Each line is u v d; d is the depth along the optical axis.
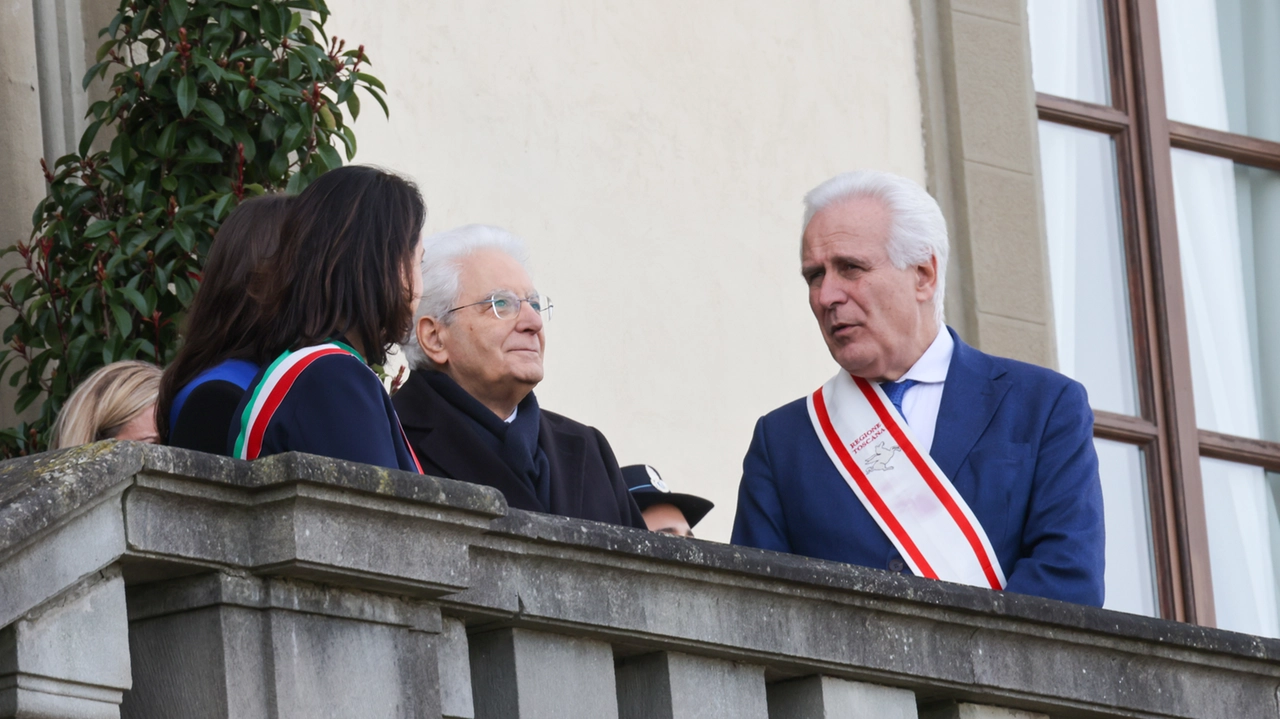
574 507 10.62
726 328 17.48
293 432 7.10
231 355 7.77
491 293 10.57
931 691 8.66
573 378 16.50
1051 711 9.11
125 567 6.05
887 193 11.03
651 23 17.73
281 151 13.39
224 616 6.13
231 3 13.63
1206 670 9.73
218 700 6.09
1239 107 21.91
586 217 16.89
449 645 6.90
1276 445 21.23
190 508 6.11
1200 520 20.55
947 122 19.30
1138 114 21.22
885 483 10.69
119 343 12.91
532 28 16.95
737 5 18.30
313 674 6.27
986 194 19.20
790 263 18.03
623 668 7.66
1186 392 20.75
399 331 7.83
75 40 15.18
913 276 10.98
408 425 10.35
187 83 13.29
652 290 17.14
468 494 6.62
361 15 15.88
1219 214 21.61
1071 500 10.37
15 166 14.67
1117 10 21.36
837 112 18.64
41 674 5.68
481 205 16.28
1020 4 19.97
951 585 8.58
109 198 13.54
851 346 10.90
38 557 5.68
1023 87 19.73
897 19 19.25
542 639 7.20
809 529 10.84
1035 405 10.74
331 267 7.66
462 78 16.41
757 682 7.91
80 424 10.09
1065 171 20.81
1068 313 20.52
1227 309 21.41
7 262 14.38
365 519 6.38
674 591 7.59
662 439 16.84
